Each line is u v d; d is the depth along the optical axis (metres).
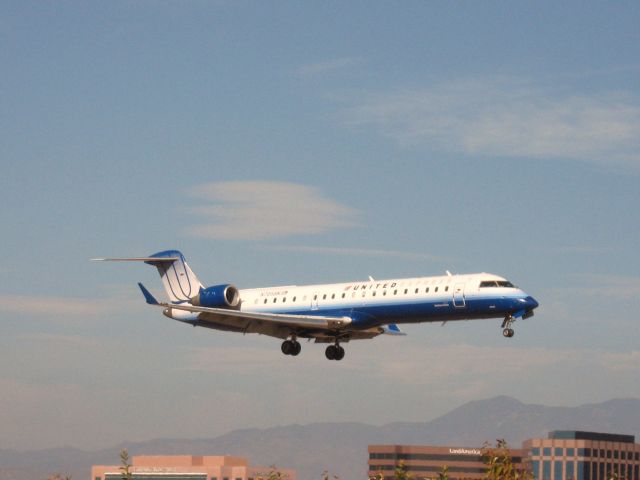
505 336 73.81
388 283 77.38
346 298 78.50
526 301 72.31
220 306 83.88
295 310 80.81
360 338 84.00
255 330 82.69
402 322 76.88
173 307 78.19
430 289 75.00
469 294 73.38
